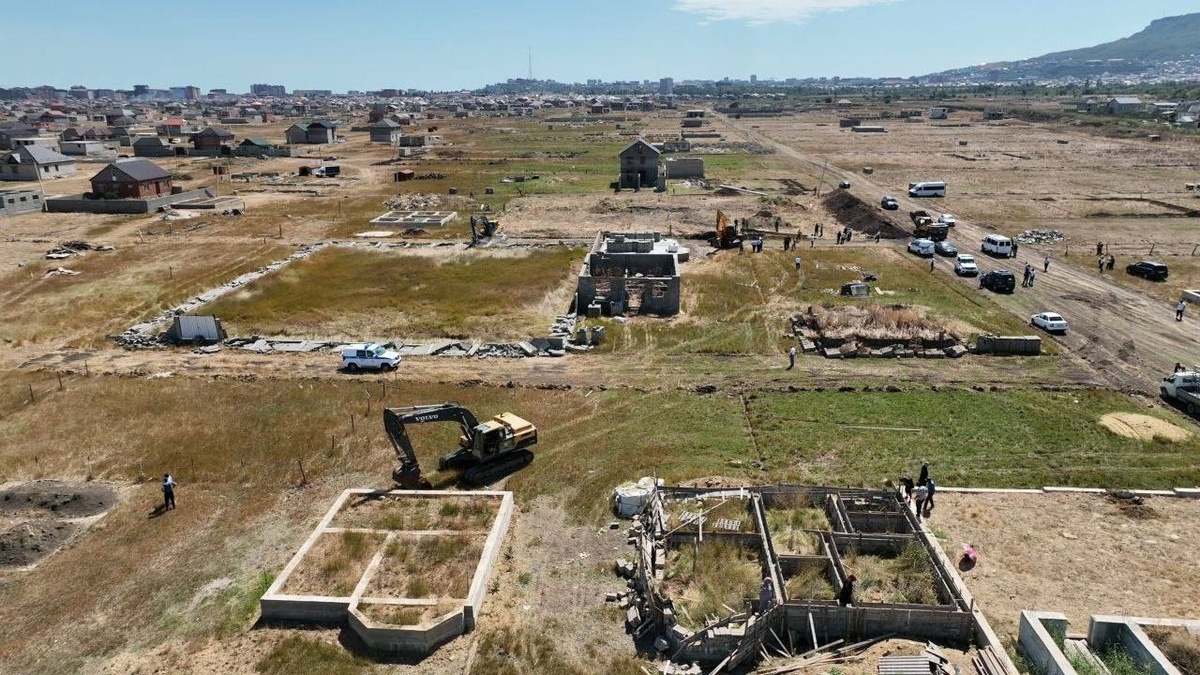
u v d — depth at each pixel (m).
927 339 46.12
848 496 28.50
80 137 163.25
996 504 29.11
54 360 46.03
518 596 24.52
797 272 63.94
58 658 22.27
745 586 23.94
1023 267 64.81
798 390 40.69
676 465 32.62
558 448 34.59
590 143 177.25
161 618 23.91
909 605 22.02
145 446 35.00
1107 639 21.02
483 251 72.31
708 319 52.50
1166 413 37.25
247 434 36.09
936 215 86.94
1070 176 113.44
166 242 76.44
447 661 21.75
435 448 34.75
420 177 123.19
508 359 46.00
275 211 93.94
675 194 104.25
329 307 55.91
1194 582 24.44
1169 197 94.94
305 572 25.14
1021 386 40.69
